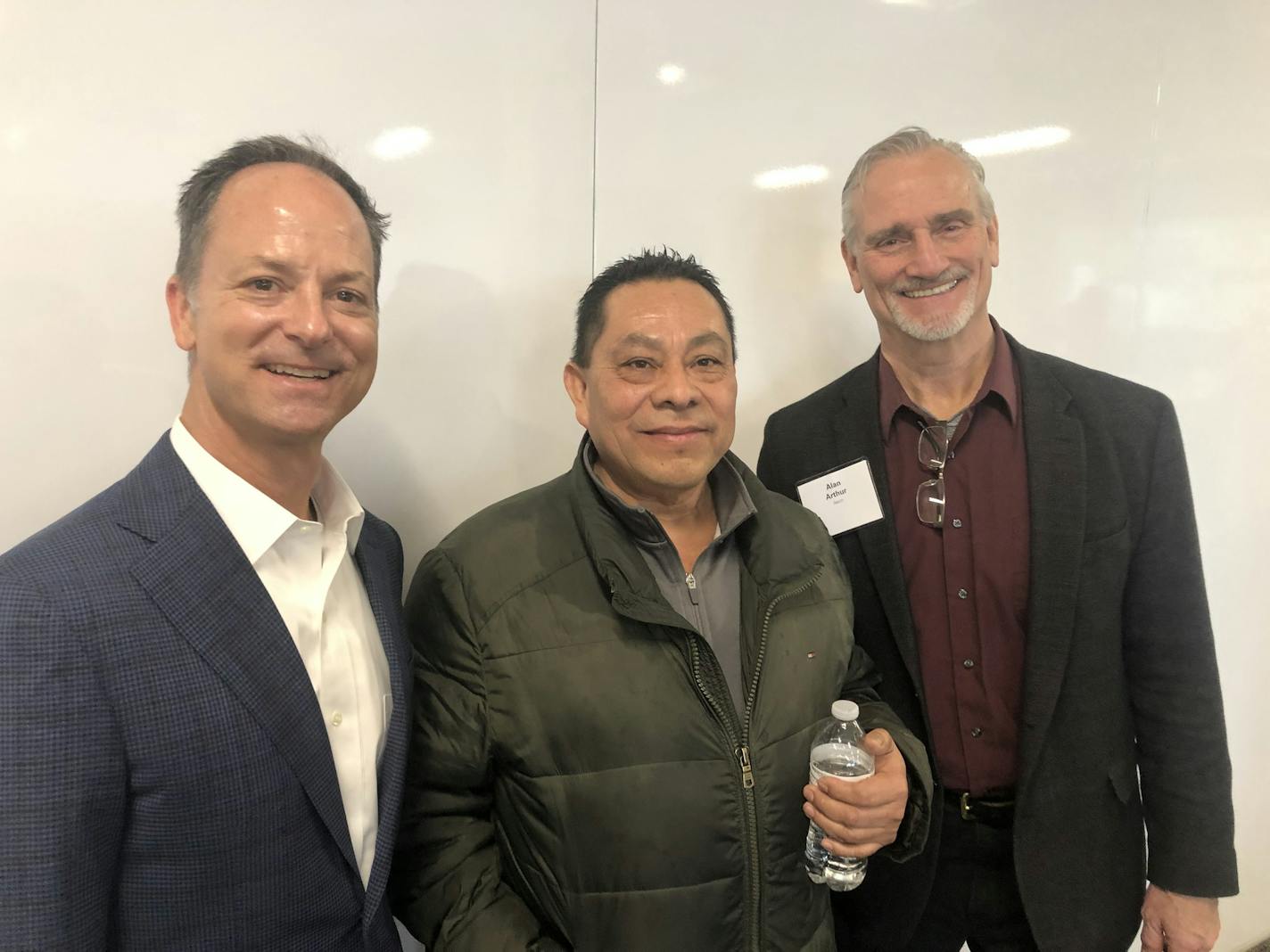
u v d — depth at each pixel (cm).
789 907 102
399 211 130
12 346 106
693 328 101
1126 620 130
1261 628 237
